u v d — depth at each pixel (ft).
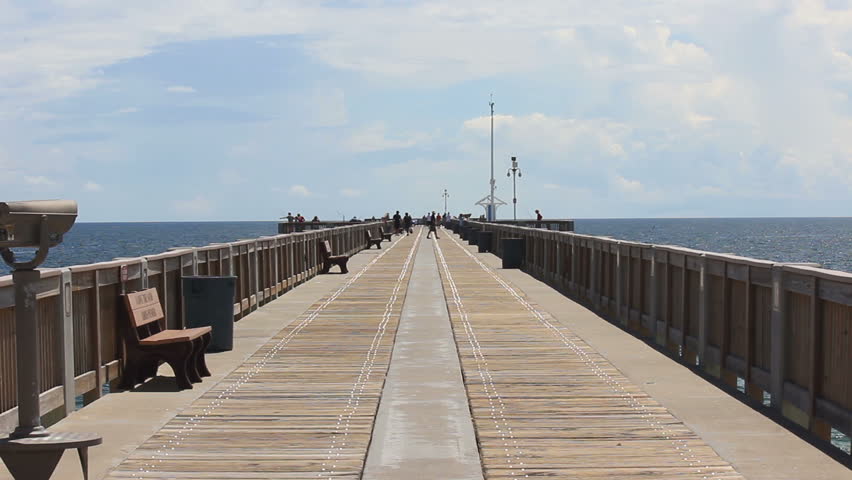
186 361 32.14
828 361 24.40
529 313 53.98
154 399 30.12
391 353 39.24
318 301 61.77
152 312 33.88
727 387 31.99
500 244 119.65
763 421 26.76
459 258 117.39
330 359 37.58
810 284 25.25
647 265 45.37
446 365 36.32
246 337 44.88
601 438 24.39
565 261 70.64
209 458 22.54
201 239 537.24
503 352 39.27
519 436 24.59
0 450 19.17
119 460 22.66
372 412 27.55
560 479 20.79
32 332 19.49
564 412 27.50
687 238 515.91
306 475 21.13
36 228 19.13
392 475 21.39
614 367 35.58
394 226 236.43
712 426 26.11
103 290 31.53
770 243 433.07
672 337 40.16
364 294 66.80
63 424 26.58
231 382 32.55
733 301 32.60
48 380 26.73
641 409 27.94
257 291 59.16
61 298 27.45
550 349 40.14
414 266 100.63
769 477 21.13
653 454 22.84
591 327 48.85
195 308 40.09
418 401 29.48
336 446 23.66
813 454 23.15
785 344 27.43
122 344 33.22
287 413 27.45
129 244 438.81
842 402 23.49
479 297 63.93
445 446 23.95
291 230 202.49
